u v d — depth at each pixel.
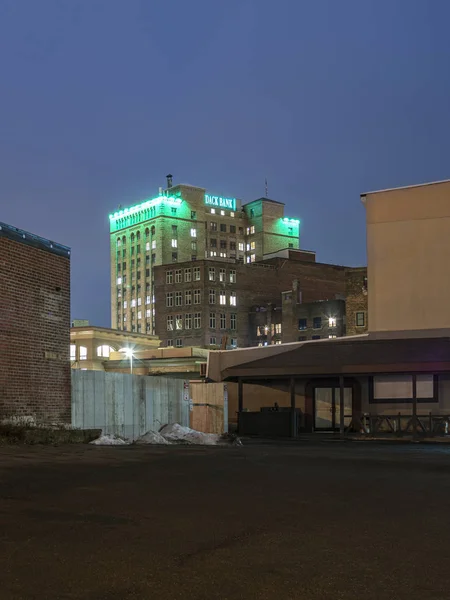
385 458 16.97
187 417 28.41
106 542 6.46
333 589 5.09
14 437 17.12
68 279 20.84
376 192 38.84
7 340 18.09
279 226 170.75
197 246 163.50
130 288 167.38
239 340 123.38
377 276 38.19
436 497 9.88
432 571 5.66
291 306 109.88
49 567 5.48
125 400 23.52
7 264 18.23
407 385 36.81
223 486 10.62
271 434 35.06
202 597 4.83
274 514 8.23
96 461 13.88
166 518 7.80
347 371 34.06
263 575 5.45
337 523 7.73
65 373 20.31
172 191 166.12
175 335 125.25
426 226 37.72
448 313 36.81
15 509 8.05
